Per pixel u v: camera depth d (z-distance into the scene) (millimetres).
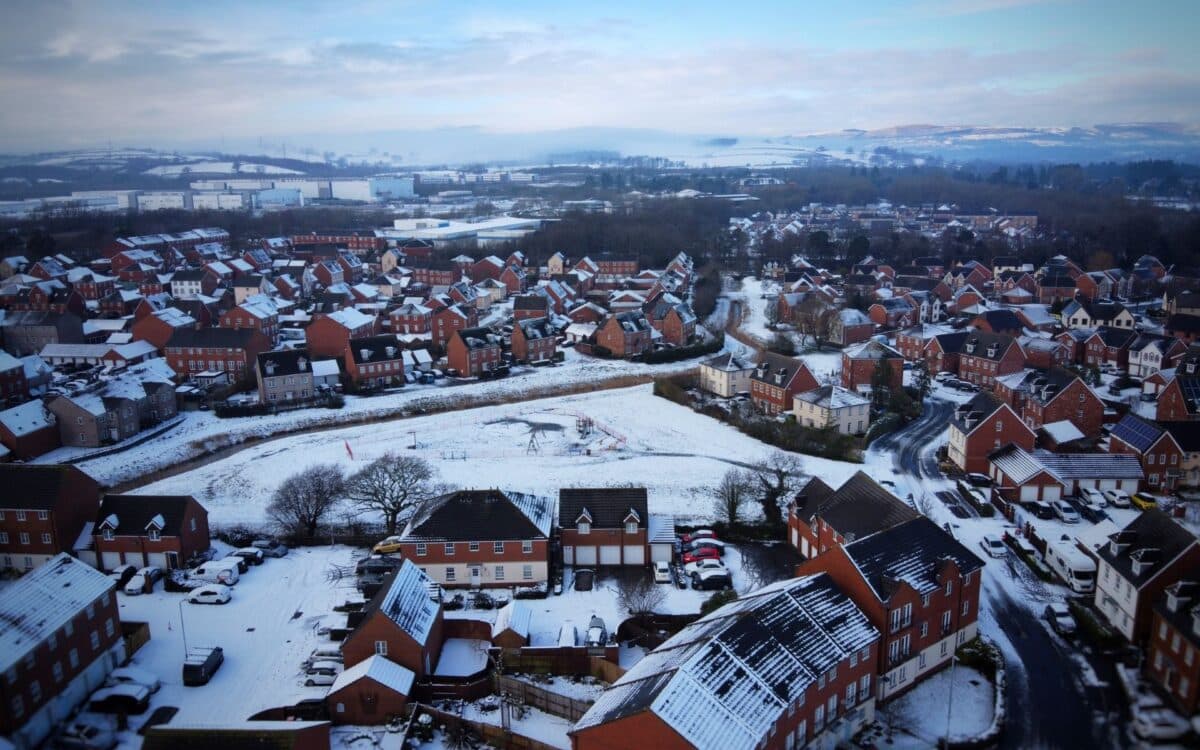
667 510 88750
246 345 142125
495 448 110250
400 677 57469
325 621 68375
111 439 114000
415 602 62844
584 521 76125
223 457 110375
